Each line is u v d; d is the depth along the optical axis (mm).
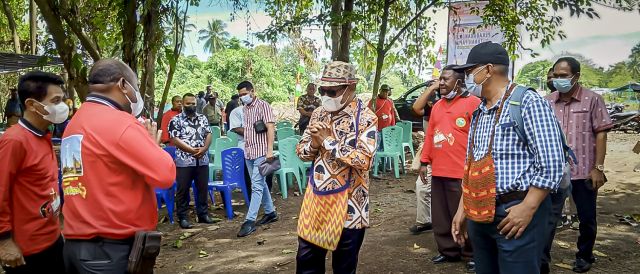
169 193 6871
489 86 2773
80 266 2514
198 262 5270
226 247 5770
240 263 5180
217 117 15719
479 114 2881
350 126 3316
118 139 2447
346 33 10578
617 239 5516
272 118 6336
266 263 5145
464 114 4680
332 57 11852
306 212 3410
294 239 5941
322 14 10117
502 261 2723
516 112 2641
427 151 5051
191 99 6496
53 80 2945
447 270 4754
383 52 11258
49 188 3072
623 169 10102
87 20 6668
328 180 3314
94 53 6285
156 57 7434
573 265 4711
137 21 5973
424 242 5605
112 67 2572
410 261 5020
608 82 21375
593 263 4777
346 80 3273
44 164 3016
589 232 4480
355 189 3357
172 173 2504
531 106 2604
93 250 2492
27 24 17453
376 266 4910
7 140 2844
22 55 10805
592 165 4387
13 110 9164
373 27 12203
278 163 6312
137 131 2500
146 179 2471
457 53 11398
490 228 2775
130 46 5969
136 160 2451
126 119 2514
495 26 11031
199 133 6578
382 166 10773
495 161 2699
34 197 2988
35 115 2947
